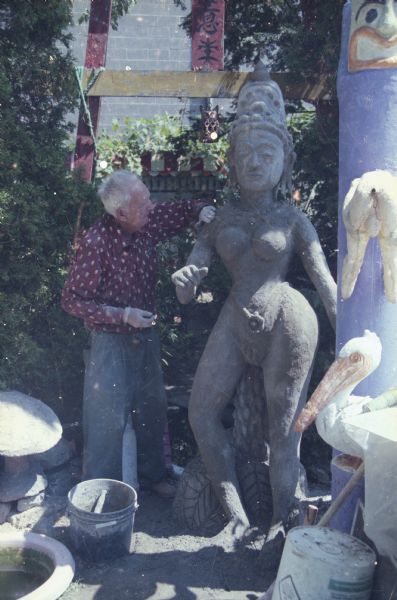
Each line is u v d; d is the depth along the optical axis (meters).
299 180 5.88
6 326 4.96
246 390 4.18
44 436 4.29
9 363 4.95
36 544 3.88
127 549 3.97
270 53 6.73
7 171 4.96
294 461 3.94
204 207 4.18
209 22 5.36
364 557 2.80
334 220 5.65
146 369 4.57
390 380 3.21
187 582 3.69
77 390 5.55
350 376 2.86
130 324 4.24
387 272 2.94
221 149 6.72
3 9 5.11
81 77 5.43
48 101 5.50
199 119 6.87
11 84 5.15
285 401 3.89
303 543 2.86
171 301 6.73
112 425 4.35
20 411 4.34
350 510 3.29
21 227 5.01
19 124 5.21
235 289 4.04
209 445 4.09
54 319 5.39
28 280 5.18
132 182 4.14
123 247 4.29
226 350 4.07
